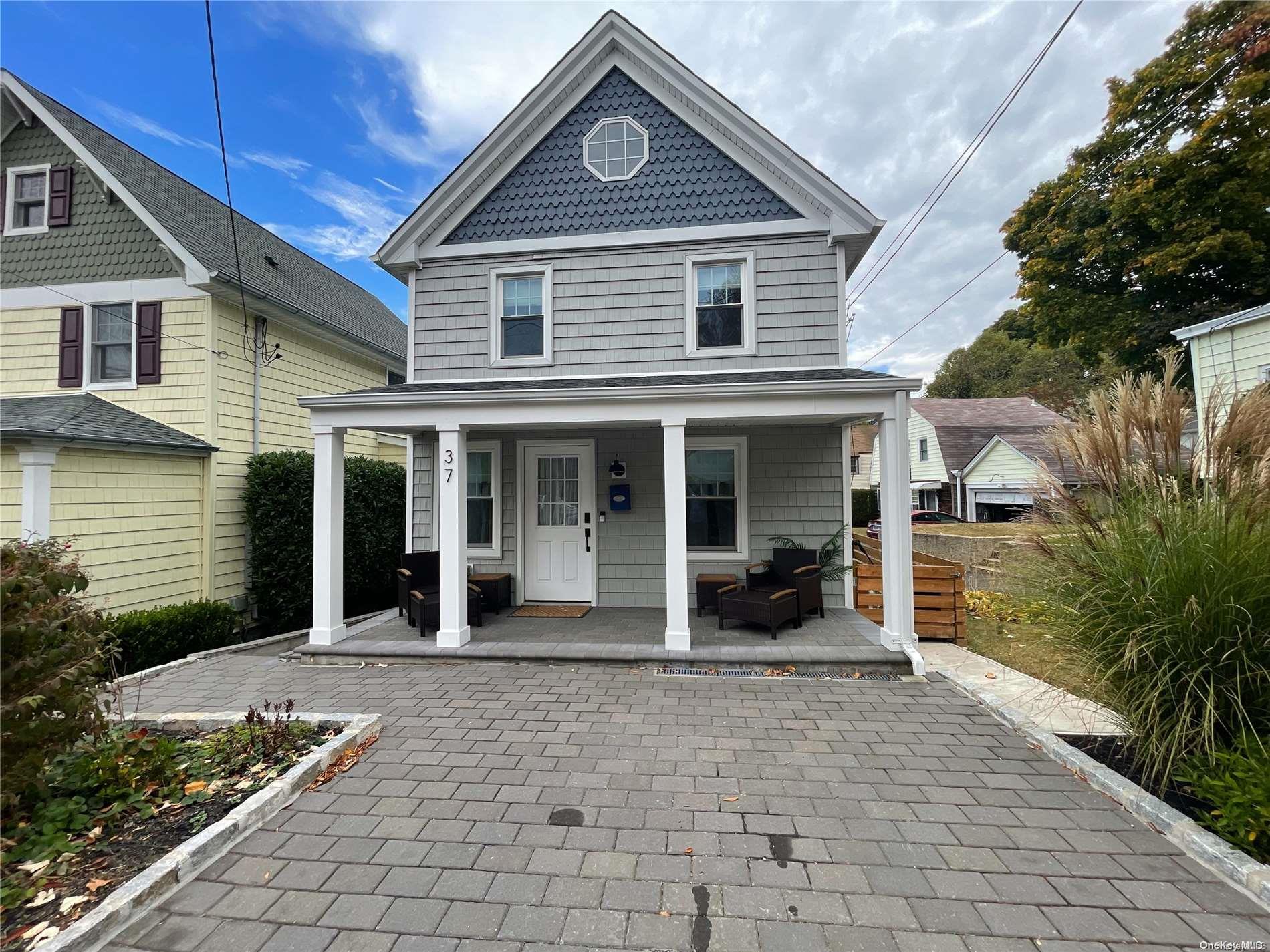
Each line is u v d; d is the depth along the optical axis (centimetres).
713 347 729
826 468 747
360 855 262
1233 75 1277
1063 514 378
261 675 548
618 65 741
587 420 584
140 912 226
